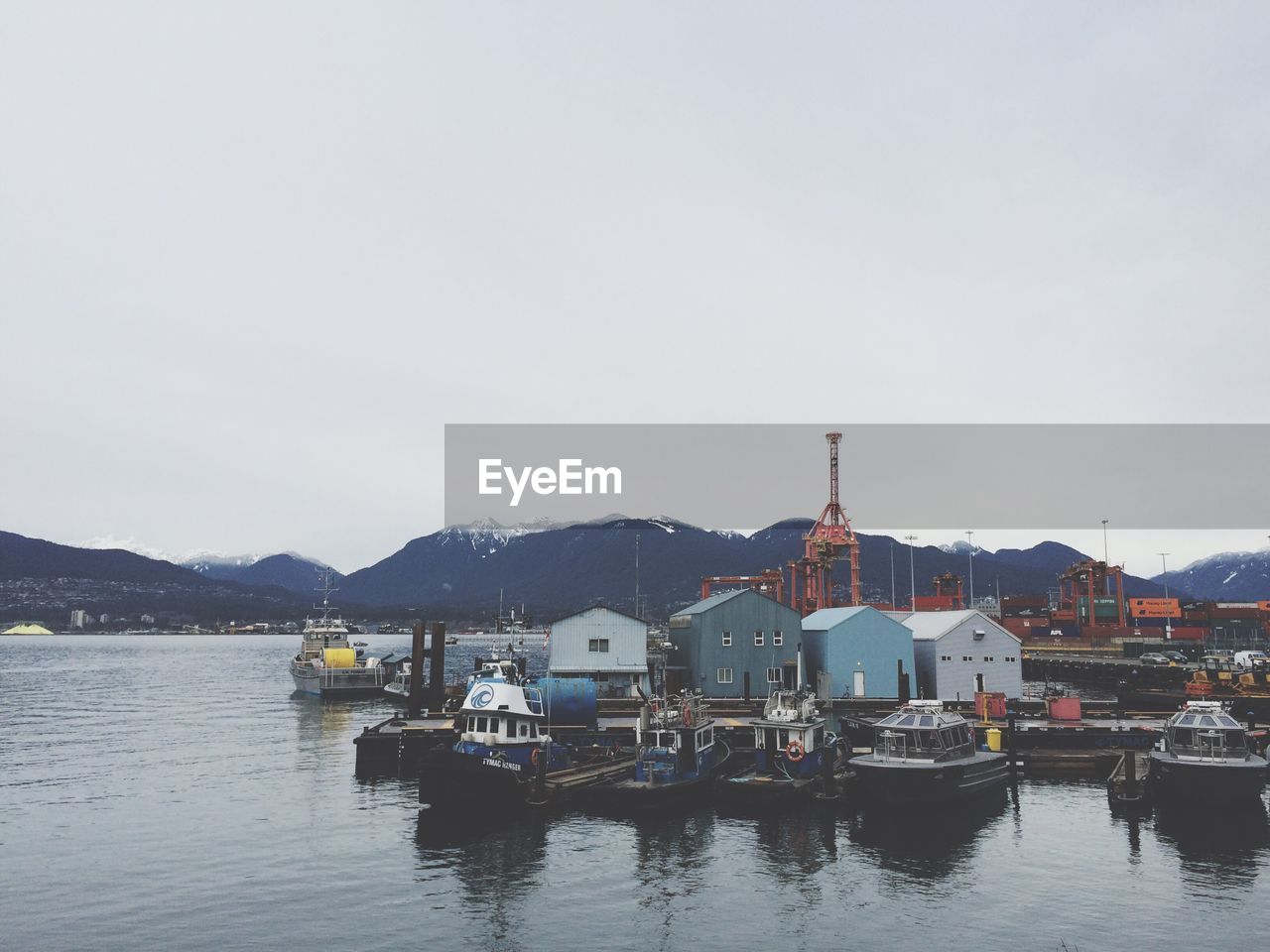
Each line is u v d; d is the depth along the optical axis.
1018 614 191.38
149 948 28.55
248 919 30.92
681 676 78.12
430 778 44.00
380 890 33.78
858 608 81.19
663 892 33.38
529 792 45.22
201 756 65.56
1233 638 168.25
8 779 56.09
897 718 46.97
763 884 34.25
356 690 113.38
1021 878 34.78
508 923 30.55
